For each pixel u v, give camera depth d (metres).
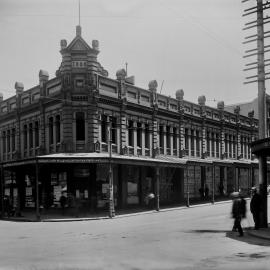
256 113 67.12
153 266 11.47
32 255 14.14
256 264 11.59
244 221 25.78
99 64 35.84
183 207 38.88
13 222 29.98
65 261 12.59
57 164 35.03
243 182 55.59
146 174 39.75
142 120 39.69
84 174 34.28
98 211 34.09
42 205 35.72
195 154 47.06
